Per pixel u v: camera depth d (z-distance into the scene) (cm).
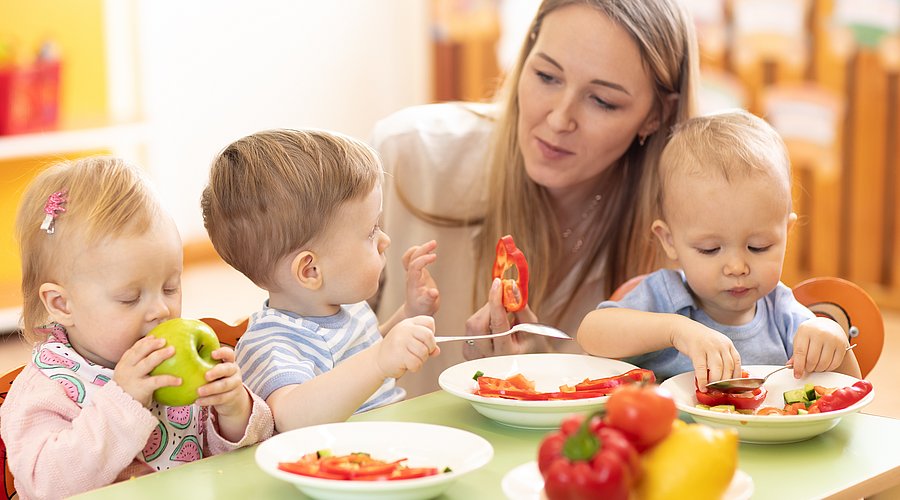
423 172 215
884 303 418
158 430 144
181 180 516
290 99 544
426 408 145
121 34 466
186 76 511
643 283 168
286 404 140
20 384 137
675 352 160
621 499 94
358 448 124
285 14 535
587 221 207
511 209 203
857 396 133
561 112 184
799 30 414
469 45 522
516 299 170
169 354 128
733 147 155
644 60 184
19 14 435
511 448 129
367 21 556
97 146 420
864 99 407
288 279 157
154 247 136
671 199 159
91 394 136
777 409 136
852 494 117
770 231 154
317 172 154
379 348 138
